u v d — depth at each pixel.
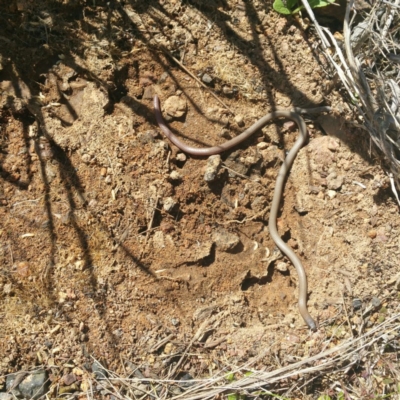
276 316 0.21
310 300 0.21
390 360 0.20
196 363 0.20
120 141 0.21
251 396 0.20
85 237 0.20
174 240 0.21
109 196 0.21
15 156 0.20
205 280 0.21
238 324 0.21
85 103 0.21
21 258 0.20
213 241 0.21
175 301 0.20
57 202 0.20
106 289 0.20
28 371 0.19
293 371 0.20
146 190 0.21
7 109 0.21
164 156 0.21
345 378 0.20
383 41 0.21
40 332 0.19
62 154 0.21
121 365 0.19
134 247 0.20
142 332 0.20
